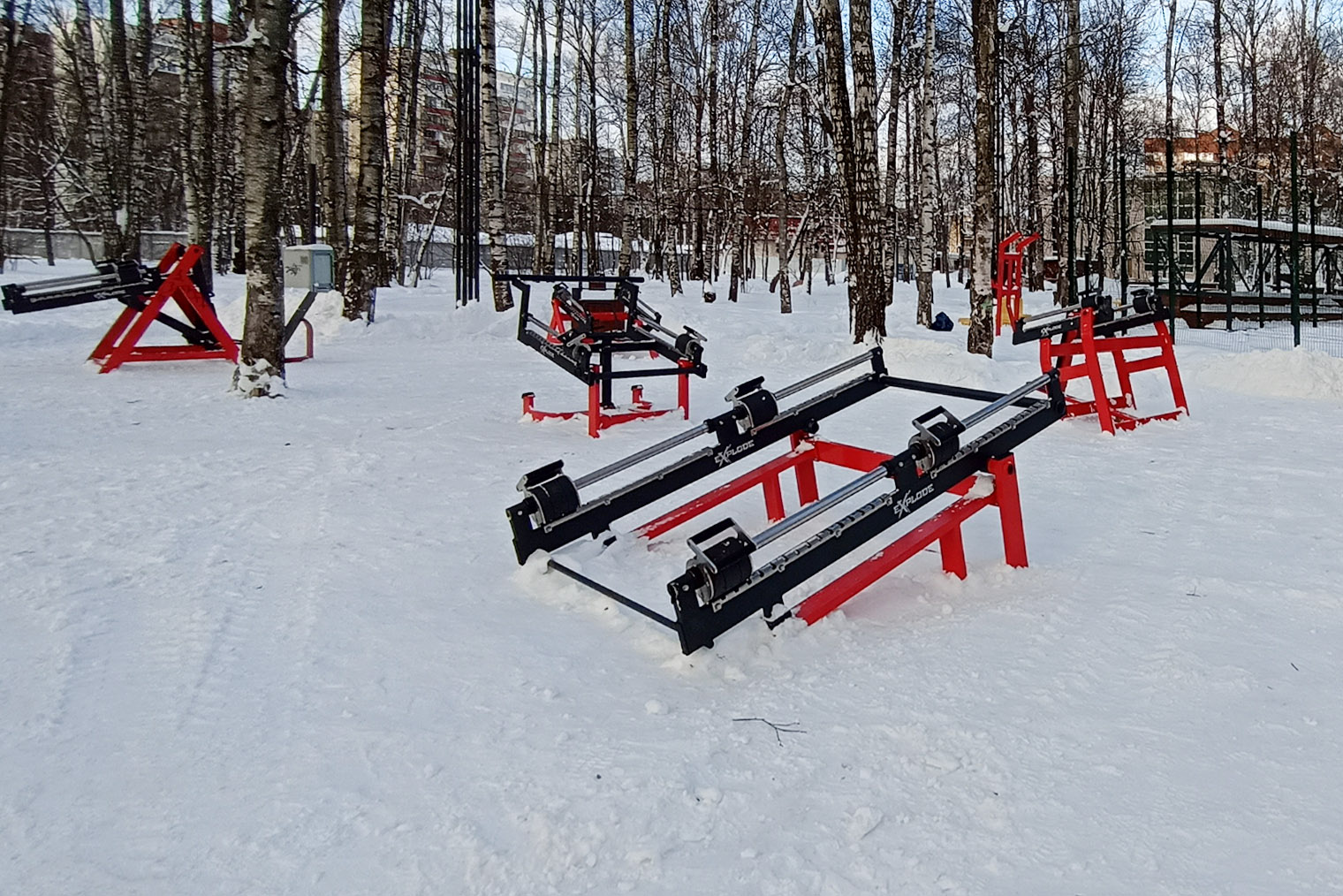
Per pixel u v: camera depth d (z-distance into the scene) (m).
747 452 4.82
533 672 3.30
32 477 6.00
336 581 4.20
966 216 45.78
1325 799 2.49
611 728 2.90
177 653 3.41
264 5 9.23
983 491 4.31
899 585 4.14
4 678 3.19
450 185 33.19
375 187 16.70
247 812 2.46
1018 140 33.09
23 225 37.41
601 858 2.28
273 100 9.40
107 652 3.41
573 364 7.90
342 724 2.92
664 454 7.14
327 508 5.41
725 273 50.78
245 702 3.06
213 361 12.51
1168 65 36.91
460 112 20.95
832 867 2.24
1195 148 42.41
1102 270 23.70
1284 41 38.88
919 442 3.95
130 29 30.50
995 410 4.22
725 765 2.69
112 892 2.14
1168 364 8.85
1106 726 2.90
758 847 2.32
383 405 9.34
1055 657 3.41
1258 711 2.98
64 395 9.45
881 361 5.25
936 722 2.93
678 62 34.06
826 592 3.67
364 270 16.61
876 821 2.41
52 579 4.15
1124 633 3.62
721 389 11.09
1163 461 6.90
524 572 4.20
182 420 8.27
